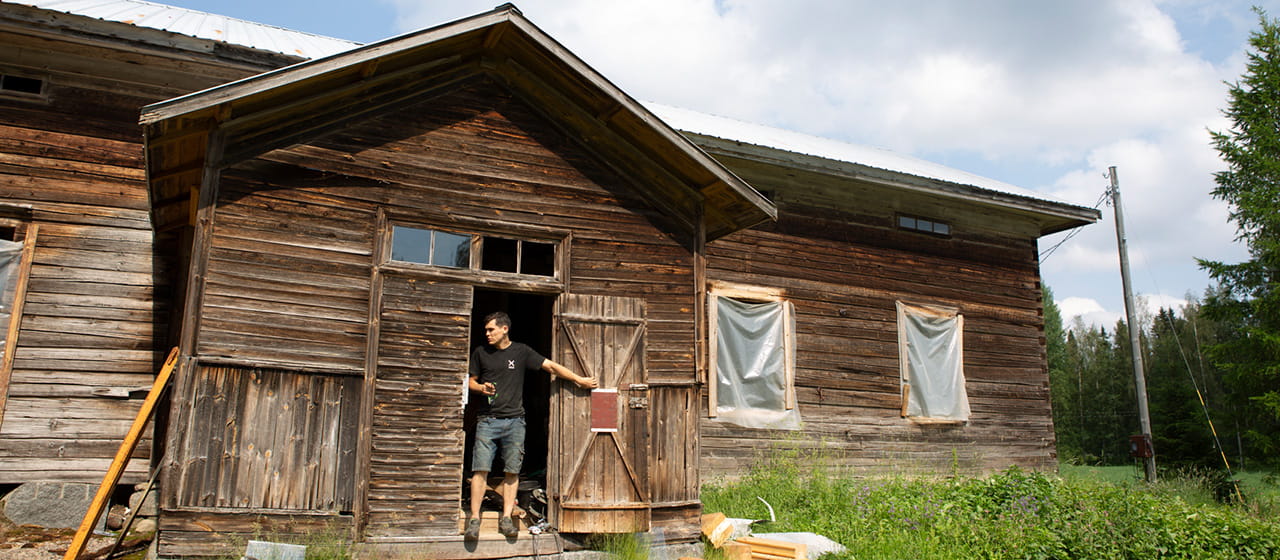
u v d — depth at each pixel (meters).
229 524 5.68
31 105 8.53
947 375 13.38
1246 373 17.39
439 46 6.77
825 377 12.19
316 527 5.90
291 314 6.09
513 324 10.94
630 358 7.06
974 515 8.29
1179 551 7.75
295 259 6.20
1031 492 8.83
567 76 7.07
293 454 5.94
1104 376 52.34
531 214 7.12
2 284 8.09
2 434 7.84
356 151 6.61
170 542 5.51
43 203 8.38
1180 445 23.84
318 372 6.10
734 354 11.51
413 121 6.91
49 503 7.53
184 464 5.62
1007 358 14.18
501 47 7.20
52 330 8.19
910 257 13.49
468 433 9.79
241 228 6.06
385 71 6.74
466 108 7.16
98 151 8.71
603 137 7.54
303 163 6.39
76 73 8.78
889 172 12.51
